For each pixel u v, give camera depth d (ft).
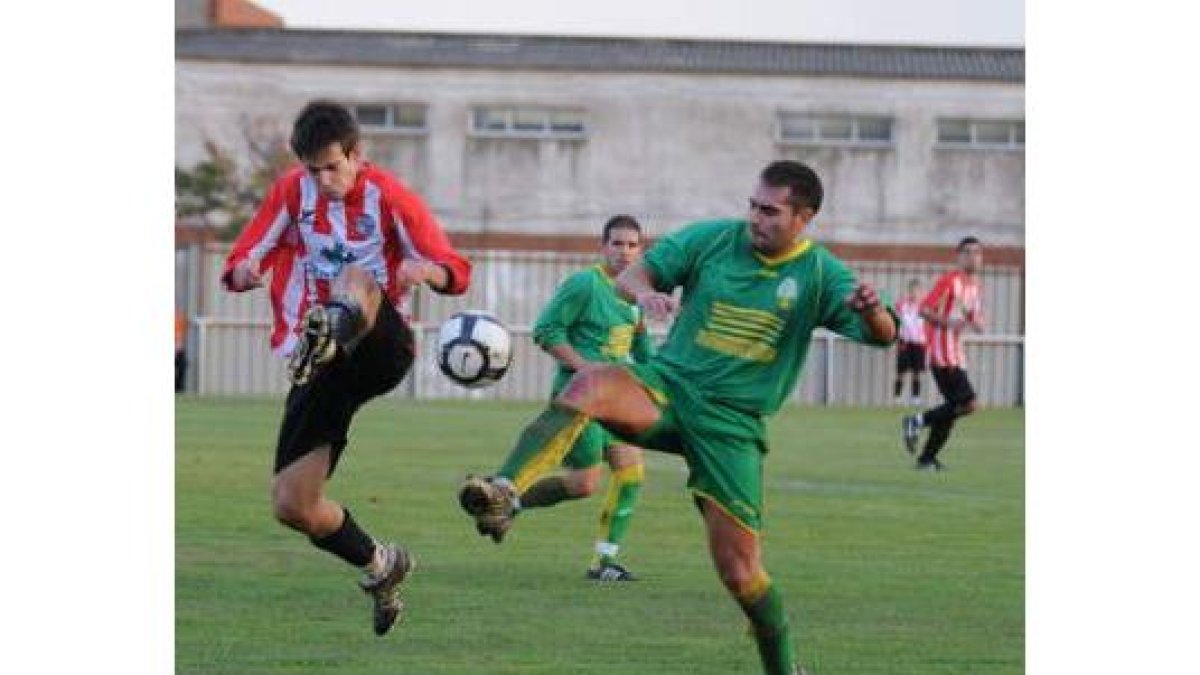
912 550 89.10
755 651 62.49
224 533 89.04
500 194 245.45
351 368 56.18
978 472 132.77
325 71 243.81
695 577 79.25
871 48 250.78
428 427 164.86
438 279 56.08
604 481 119.85
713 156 245.45
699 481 54.29
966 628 67.97
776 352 54.49
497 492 49.47
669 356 55.01
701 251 55.57
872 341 54.13
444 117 244.83
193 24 275.80
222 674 57.72
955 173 245.86
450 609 69.87
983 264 242.78
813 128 246.06
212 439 142.31
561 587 75.77
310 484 56.03
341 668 58.75
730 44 251.19
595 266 83.25
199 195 241.96
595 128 245.04
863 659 62.03
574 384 52.65
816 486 120.16
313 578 75.82
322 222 57.00
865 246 246.68
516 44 249.34
